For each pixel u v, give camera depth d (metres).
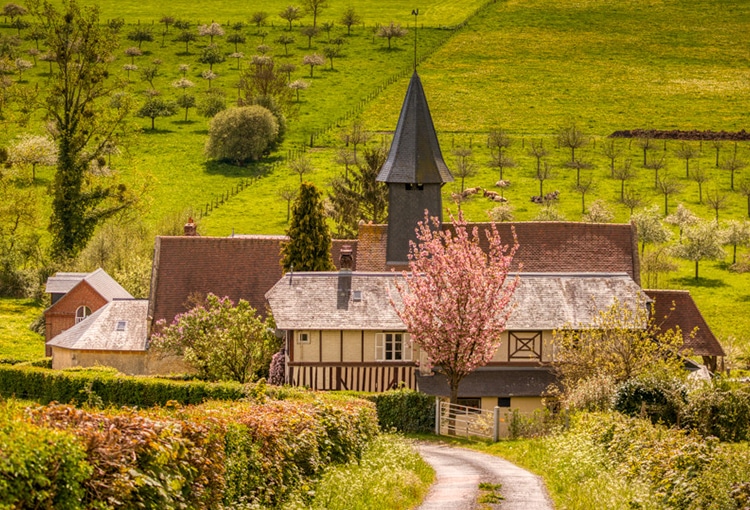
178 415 46.22
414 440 104.56
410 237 159.75
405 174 158.88
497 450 92.12
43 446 32.28
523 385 130.38
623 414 88.94
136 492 36.81
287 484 54.06
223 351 128.50
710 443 63.97
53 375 126.69
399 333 134.38
